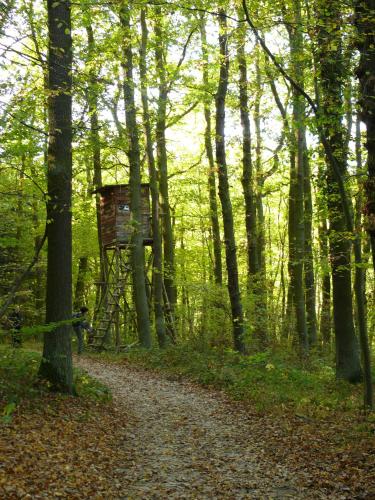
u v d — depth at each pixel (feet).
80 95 39.32
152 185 77.10
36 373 38.09
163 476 26.14
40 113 43.09
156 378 54.54
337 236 45.96
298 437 32.58
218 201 103.81
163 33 61.82
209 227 107.45
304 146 66.64
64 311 38.19
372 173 27.14
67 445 27.17
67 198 38.60
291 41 44.14
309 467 27.53
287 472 27.02
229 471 27.25
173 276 84.28
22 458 23.49
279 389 46.03
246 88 61.16
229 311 69.87
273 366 50.67
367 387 37.24
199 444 31.96
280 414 38.27
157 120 66.33
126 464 27.43
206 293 71.31
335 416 37.37
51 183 38.34
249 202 70.08
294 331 74.43
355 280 36.81
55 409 32.89
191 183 89.76
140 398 44.16
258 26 36.19
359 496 23.59
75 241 96.89
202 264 110.32
